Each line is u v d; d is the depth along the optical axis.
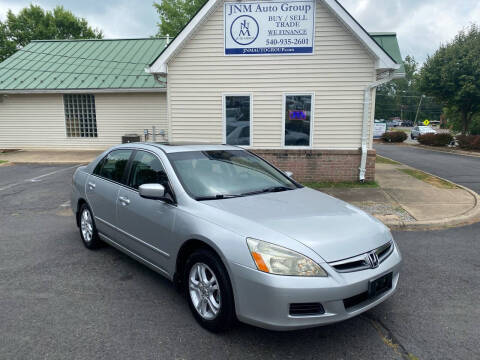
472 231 5.96
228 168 4.11
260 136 9.95
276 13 9.35
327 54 9.39
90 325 3.15
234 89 9.81
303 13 9.28
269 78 9.66
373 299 2.90
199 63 9.78
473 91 22.84
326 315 2.63
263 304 2.63
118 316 3.30
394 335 3.04
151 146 4.26
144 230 3.80
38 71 17.12
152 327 3.13
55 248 5.12
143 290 3.82
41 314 3.32
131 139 15.17
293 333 3.05
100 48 18.84
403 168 12.97
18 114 16.75
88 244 5.05
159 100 16.19
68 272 4.28
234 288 2.78
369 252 2.91
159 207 3.60
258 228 2.88
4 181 10.15
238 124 9.98
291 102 9.73
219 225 3.01
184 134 10.13
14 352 2.76
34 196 8.47
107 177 4.67
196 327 3.13
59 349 2.81
